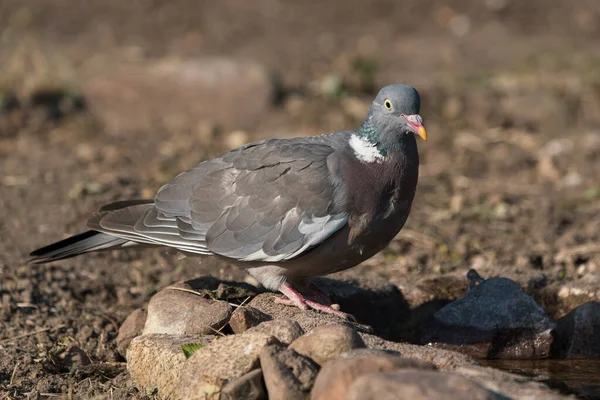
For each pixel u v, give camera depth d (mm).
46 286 11070
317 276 10117
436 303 10758
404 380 6180
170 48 23328
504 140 17469
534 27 25172
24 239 12594
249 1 26812
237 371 7305
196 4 26438
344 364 6633
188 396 7371
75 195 14086
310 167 9266
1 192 14352
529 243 12797
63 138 17562
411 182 9320
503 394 6730
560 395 7012
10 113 18516
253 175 9523
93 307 10789
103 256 12188
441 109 19312
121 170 15633
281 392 6871
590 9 25938
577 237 12945
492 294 10125
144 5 26281
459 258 12344
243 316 8555
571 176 15594
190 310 9172
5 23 24938
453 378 6199
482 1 26203
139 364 8328
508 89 20250
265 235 9352
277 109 18953
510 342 9867
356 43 24047
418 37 24578
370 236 9266
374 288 10797
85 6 26156
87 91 18891
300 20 25703
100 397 8094
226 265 11930
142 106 18688
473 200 14547
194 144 17141
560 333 10055
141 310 9688
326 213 9164
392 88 9164
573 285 10703
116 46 23312
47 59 21578
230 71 18734
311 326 8562
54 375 9055
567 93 19797
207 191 9727
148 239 9758
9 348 9570
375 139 9219
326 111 18953
